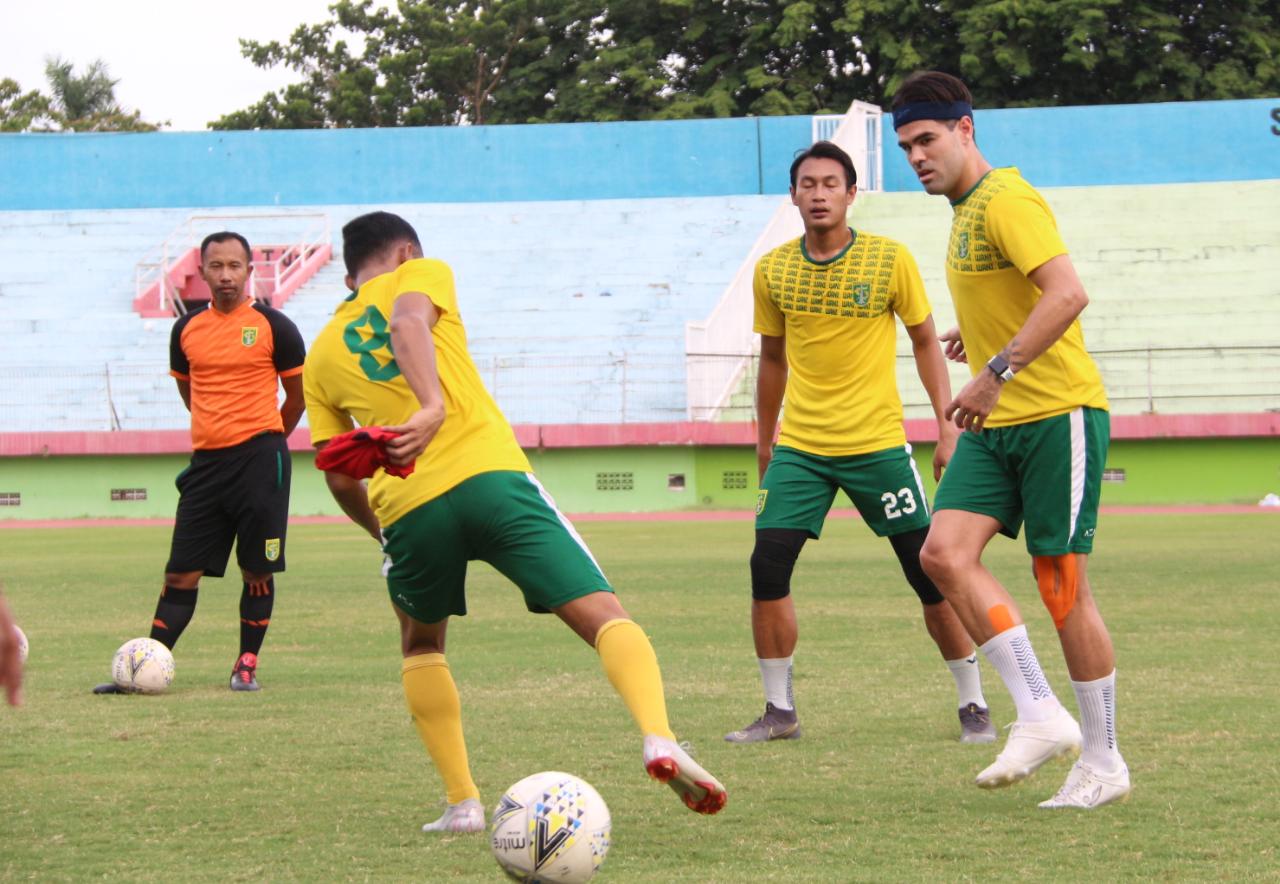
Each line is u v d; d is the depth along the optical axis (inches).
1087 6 3065.9
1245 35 3191.4
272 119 3828.7
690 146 2706.7
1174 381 2070.6
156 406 2148.1
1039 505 361.7
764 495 463.5
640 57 3395.7
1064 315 345.7
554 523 324.2
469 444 326.3
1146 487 1925.4
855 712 485.4
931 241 2353.6
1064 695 510.6
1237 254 2299.5
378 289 341.4
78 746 438.3
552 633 716.7
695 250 2450.8
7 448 1978.3
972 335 380.2
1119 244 2327.8
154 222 2591.0
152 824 343.0
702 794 286.2
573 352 2194.9
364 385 336.8
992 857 304.5
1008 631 357.7
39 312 2338.8
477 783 382.9
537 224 2534.5
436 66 3609.7
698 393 1979.6
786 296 476.4
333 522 1831.9
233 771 402.0
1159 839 316.8
